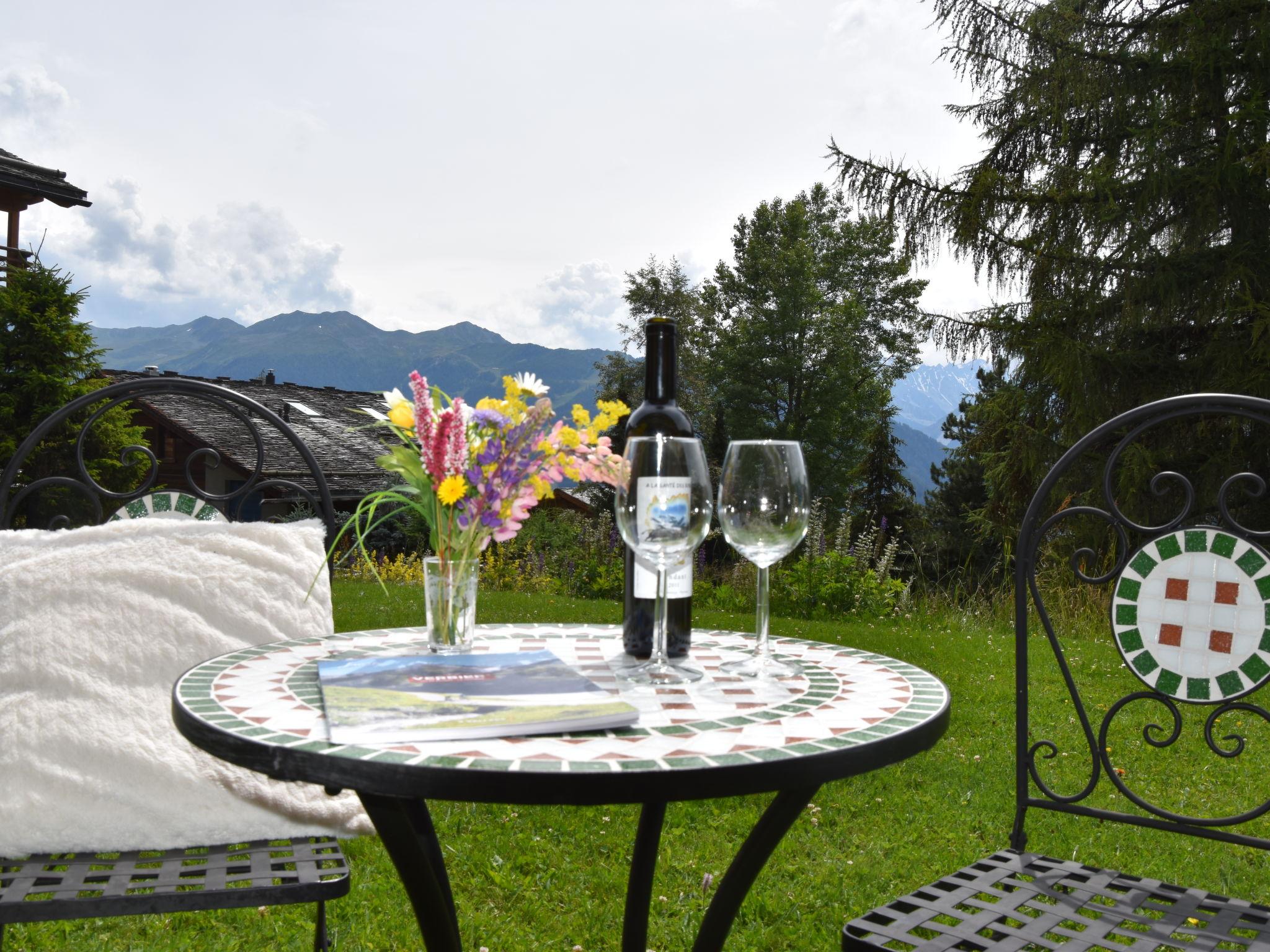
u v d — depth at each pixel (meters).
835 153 12.09
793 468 1.36
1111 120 11.09
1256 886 2.68
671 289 37.97
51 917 1.30
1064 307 11.20
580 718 0.99
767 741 0.96
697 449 1.31
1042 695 4.93
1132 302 10.65
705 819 3.13
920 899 1.38
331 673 1.22
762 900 2.54
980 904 1.37
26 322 12.00
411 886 1.21
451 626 1.42
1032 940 1.25
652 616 1.50
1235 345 10.12
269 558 1.92
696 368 35.97
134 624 1.75
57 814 1.52
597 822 3.11
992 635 6.95
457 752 0.90
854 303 32.41
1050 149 11.46
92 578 1.77
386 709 1.03
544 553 10.77
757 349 31.70
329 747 0.91
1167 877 2.73
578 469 1.43
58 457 11.89
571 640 1.66
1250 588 1.45
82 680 1.66
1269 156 9.62
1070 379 10.52
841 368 31.39
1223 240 10.60
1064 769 3.74
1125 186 10.83
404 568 11.73
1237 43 10.50
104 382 12.59
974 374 14.71
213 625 1.81
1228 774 3.72
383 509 13.52
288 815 1.63
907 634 6.75
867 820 3.17
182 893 1.33
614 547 9.70
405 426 1.43
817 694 1.22
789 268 31.70
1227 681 1.45
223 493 21.77
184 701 1.13
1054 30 11.12
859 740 0.97
